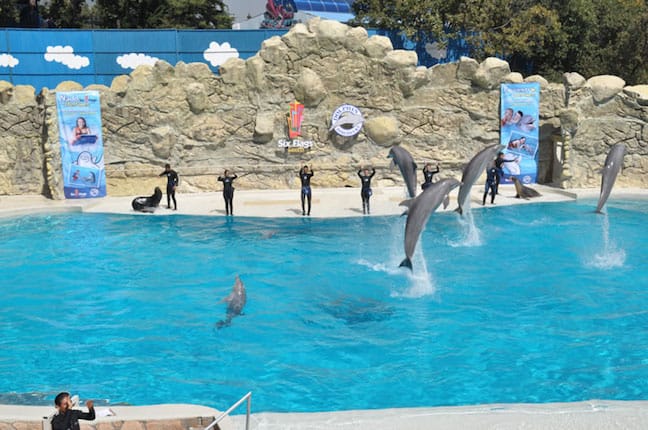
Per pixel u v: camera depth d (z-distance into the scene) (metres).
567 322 13.42
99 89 26.19
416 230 12.93
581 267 17.06
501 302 14.63
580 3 36.34
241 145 27.59
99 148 25.80
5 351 12.38
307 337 12.83
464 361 11.63
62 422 7.48
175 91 26.78
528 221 22.17
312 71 27.19
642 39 36.03
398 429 7.68
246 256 18.48
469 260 17.84
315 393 10.49
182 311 14.37
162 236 20.81
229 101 27.23
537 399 10.18
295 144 27.47
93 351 12.34
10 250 19.34
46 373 11.39
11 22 40.59
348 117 27.38
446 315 13.90
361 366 11.51
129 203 25.45
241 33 32.56
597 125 26.86
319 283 16.12
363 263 17.70
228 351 12.23
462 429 7.64
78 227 22.06
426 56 35.19
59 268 17.61
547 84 27.81
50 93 25.12
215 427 7.80
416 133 27.89
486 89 27.58
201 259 18.27
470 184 15.23
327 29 26.89
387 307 14.45
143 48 32.03
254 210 24.14
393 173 28.00
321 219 22.81
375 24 36.38
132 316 14.15
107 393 10.59
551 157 28.56
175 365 11.66
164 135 26.67
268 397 10.38
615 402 8.25
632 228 21.06
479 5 35.28
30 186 26.84
